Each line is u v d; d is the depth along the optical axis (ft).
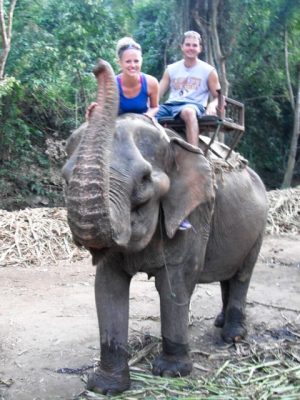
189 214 12.05
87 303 19.25
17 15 41.09
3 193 42.45
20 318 17.37
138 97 12.34
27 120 45.19
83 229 9.14
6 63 40.52
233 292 15.55
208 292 20.57
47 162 45.01
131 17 48.21
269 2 47.37
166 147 11.55
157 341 14.92
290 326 17.03
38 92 43.16
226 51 44.50
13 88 40.32
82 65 40.14
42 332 16.05
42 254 26.21
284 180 52.95
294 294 20.83
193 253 12.41
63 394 12.31
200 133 14.58
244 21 46.21
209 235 13.55
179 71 15.89
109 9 45.42
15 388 12.59
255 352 14.53
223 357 14.28
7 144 42.50
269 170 59.82
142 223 10.75
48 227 28.12
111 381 12.09
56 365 13.78
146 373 13.02
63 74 41.91
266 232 33.30
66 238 27.55
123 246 9.89
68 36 40.04
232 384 12.71
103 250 10.32
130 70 12.07
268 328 16.75
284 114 59.00
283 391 12.40
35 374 13.26
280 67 53.98
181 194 11.62
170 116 13.94
